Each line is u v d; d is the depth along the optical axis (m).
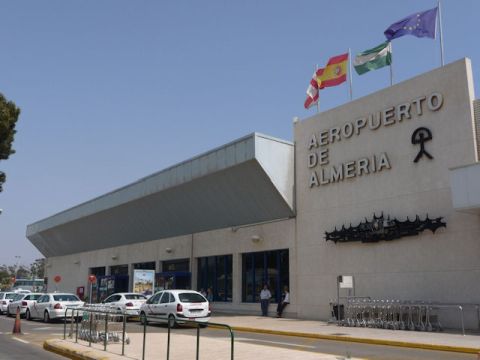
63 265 57.28
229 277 31.34
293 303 26.48
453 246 19.80
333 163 25.56
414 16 23.30
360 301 22.08
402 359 12.50
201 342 14.62
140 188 37.06
